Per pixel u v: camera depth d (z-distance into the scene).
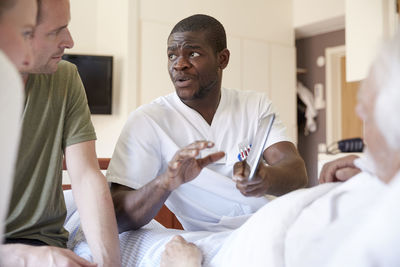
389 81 0.47
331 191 0.68
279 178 1.13
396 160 0.50
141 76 3.81
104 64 3.91
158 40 3.90
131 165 1.22
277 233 0.65
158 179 1.05
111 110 3.94
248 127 1.36
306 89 5.31
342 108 5.14
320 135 5.21
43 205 1.10
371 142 0.53
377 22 3.02
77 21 4.05
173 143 1.26
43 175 1.11
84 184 1.09
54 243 1.12
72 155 1.13
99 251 1.01
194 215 1.30
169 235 1.05
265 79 4.70
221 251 0.81
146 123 1.27
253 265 0.67
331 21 4.71
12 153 0.54
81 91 1.21
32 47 0.90
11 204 1.07
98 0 4.12
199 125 1.31
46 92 1.13
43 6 0.89
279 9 4.84
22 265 0.87
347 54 3.22
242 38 4.52
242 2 4.53
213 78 1.28
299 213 0.67
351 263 0.45
